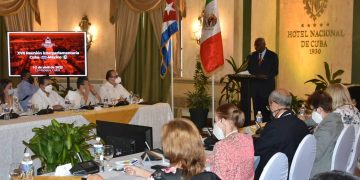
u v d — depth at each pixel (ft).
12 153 15.97
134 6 33.06
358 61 28.07
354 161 14.07
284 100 12.23
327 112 13.43
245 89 23.67
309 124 16.06
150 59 33.19
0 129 15.56
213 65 18.99
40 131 10.53
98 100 23.72
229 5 29.50
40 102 20.51
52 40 29.58
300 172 10.97
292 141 11.67
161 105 22.43
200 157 7.57
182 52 31.71
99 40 34.81
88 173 9.94
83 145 10.87
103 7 34.45
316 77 29.76
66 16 35.55
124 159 11.12
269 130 11.85
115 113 19.90
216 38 18.93
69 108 20.16
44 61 29.68
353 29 28.17
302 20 30.22
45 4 34.63
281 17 31.07
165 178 7.41
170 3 20.83
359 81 28.09
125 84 34.22
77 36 29.58
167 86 32.60
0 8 31.27
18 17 32.53
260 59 25.00
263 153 11.73
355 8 28.07
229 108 10.38
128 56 33.81
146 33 33.19
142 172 9.82
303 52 30.27
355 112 14.47
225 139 9.89
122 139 11.27
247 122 23.58
